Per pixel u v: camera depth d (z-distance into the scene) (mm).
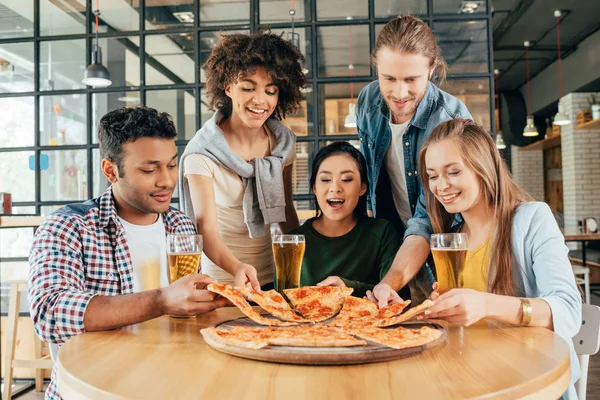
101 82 3822
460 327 1084
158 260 1500
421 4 3736
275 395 676
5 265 3879
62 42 4027
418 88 1586
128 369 796
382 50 1587
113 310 1060
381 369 787
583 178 8461
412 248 1565
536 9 7113
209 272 1868
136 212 1479
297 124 3820
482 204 1449
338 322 1060
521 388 702
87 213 1374
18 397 3391
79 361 843
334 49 3857
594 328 1230
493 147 1400
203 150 1758
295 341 861
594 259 7273
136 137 1324
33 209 3992
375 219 1836
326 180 1759
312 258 1781
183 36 3961
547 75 9883
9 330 3055
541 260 1263
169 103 3979
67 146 3984
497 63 9641
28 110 4031
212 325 1109
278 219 1853
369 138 1993
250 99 1693
